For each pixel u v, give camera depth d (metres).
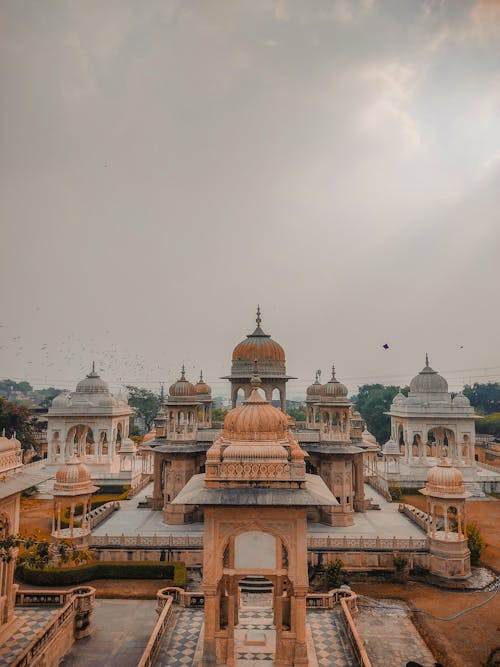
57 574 38.53
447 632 31.36
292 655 23.02
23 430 83.44
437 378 84.38
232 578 24.06
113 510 54.97
